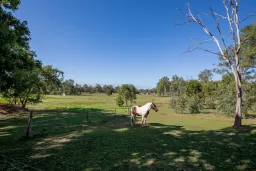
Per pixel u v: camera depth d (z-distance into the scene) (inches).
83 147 336.8
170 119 802.2
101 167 245.4
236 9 566.9
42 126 587.2
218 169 235.1
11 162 266.8
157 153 295.7
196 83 1542.8
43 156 291.6
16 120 730.8
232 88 927.0
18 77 600.1
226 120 772.6
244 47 866.1
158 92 3814.0
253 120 772.0
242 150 305.0
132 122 624.7
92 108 1374.3
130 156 284.5
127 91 1566.2
